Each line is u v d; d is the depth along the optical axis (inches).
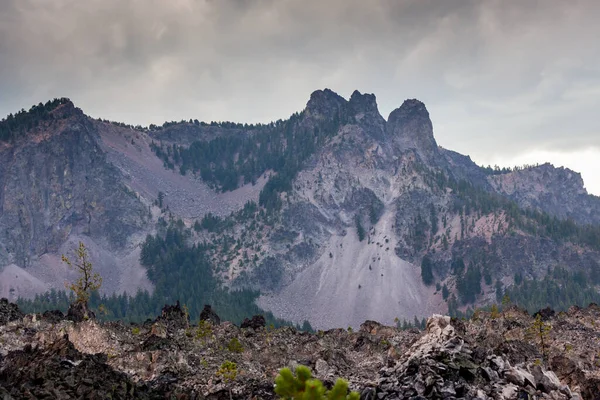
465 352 3609.7
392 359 3858.3
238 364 4291.3
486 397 3368.6
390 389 3481.8
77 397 3169.3
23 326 4699.8
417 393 3403.1
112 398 3309.5
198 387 3873.0
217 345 4665.4
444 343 3651.6
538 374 3609.7
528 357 4254.4
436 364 3513.8
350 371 4252.0
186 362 4158.5
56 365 3361.2
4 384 3164.4
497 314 6412.4
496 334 4859.7
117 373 3540.8
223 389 3769.7
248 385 3909.9
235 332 5137.8
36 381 3208.7
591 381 3900.1
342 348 5029.5
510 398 3378.4
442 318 3939.5
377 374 3909.9
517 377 3501.5
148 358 4109.3
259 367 4328.3
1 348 4119.1
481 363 3597.4
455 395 3371.1
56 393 3127.5
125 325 5152.6
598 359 4950.8
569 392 3518.7
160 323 5118.1
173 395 3661.4
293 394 1882.4
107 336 4485.7
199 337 4749.0
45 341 4224.9
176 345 4370.1
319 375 4148.6
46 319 5103.3
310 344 4975.4
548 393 3506.4
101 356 3959.2
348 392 3543.3
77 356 3518.7
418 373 3503.9
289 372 1898.4
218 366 4200.3
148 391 3595.0
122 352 4266.7
